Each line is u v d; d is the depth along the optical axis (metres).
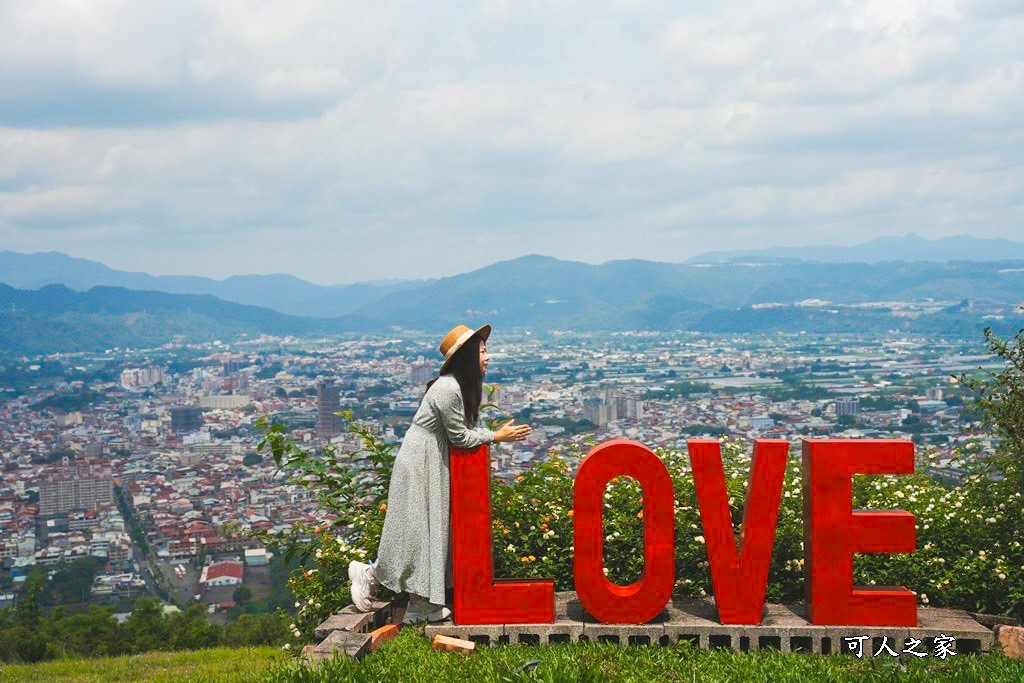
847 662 5.59
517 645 5.98
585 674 5.04
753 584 5.98
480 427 6.32
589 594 6.02
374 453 7.67
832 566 5.96
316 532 7.77
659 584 6.00
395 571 6.14
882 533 5.94
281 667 5.41
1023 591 6.43
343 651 5.51
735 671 5.30
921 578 6.68
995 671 5.19
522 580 6.23
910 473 5.93
